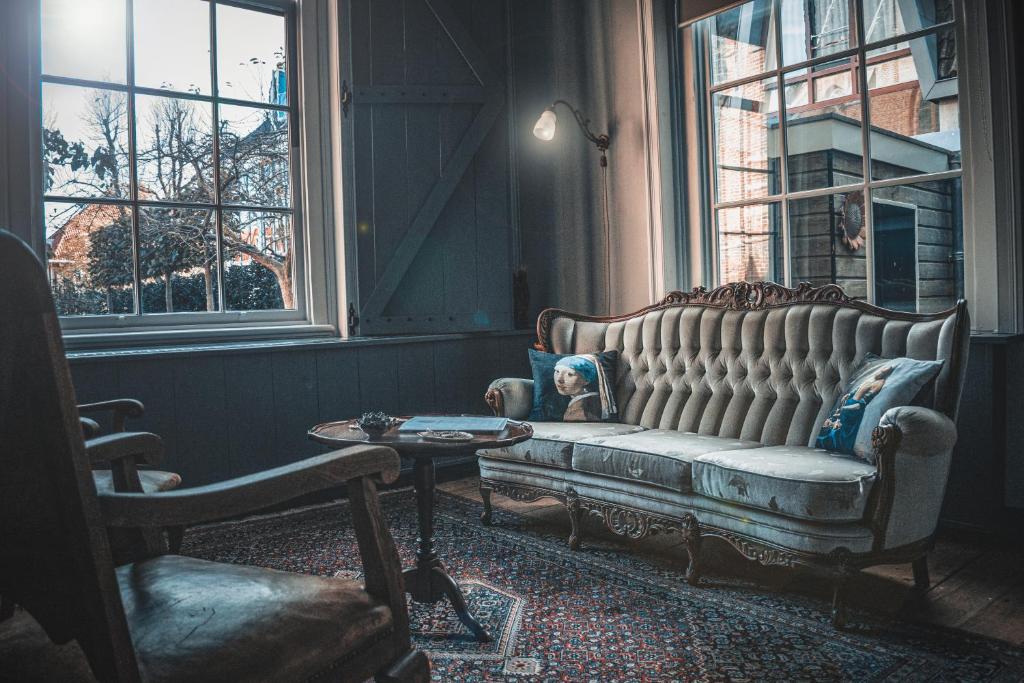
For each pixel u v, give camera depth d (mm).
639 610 2309
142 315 3613
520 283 4562
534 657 2002
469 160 4309
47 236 3383
